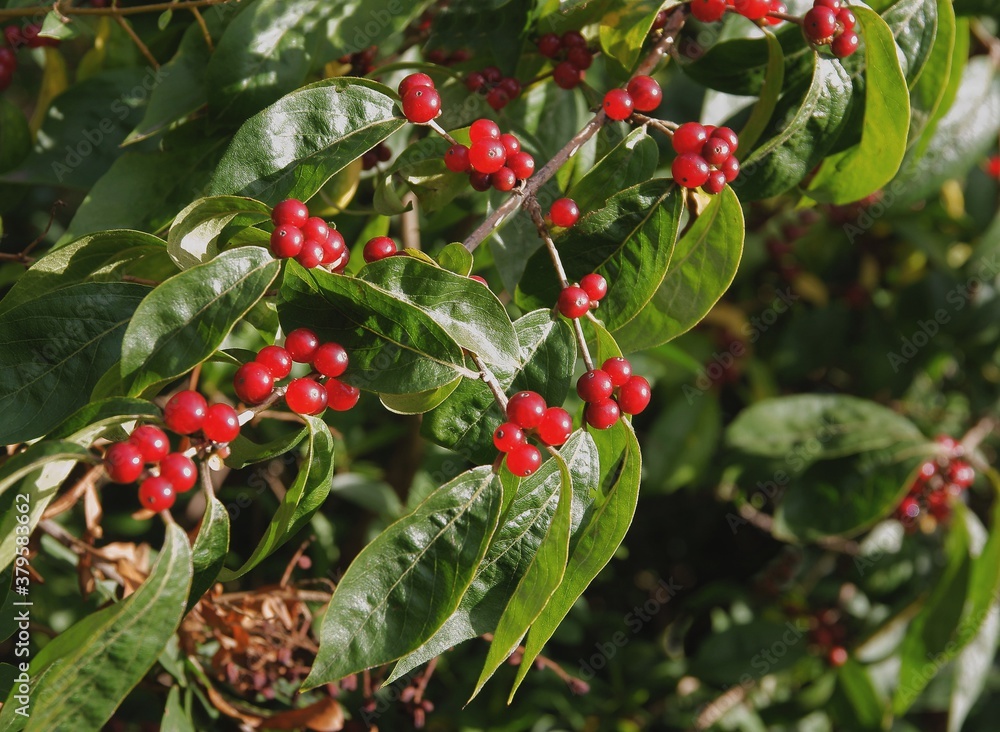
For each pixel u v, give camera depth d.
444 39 0.51
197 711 0.53
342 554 0.66
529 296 0.47
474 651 0.70
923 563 0.80
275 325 0.45
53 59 0.56
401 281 0.43
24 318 0.44
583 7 0.50
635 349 0.48
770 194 0.49
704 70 0.51
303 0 0.49
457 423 0.45
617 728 0.72
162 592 0.41
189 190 0.50
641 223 0.46
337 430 0.62
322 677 0.42
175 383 0.58
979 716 0.86
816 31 0.47
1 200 0.54
